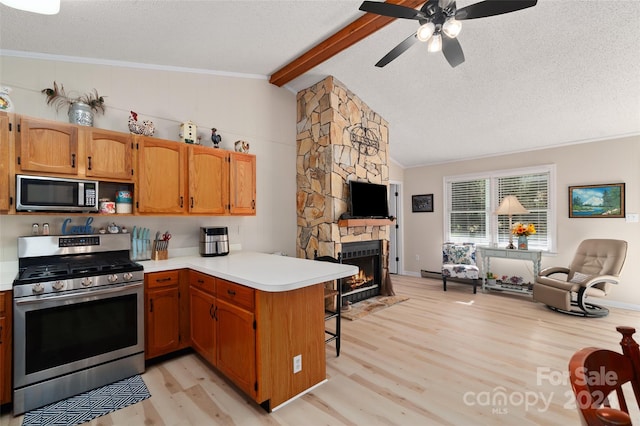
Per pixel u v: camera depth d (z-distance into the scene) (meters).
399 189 6.62
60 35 2.32
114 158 2.57
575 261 4.34
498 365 2.58
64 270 2.24
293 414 1.96
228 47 2.98
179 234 3.28
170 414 1.96
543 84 3.42
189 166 2.99
